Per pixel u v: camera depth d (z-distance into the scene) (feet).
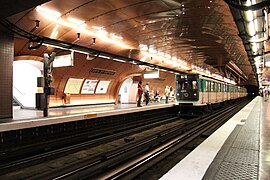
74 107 58.18
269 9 23.86
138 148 25.64
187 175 11.16
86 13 33.01
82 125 35.68
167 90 72.28
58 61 43.24
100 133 36.73
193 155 14.55
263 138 20.80
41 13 31.07
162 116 58.90
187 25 40.50
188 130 41.04
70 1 28.45
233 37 47.55
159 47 59.11
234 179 11.01
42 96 32.55
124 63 70.49
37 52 44.68
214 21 37.81
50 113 38.34
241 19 27.25
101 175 18.38
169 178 10.77
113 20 36.91
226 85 94.12
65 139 30.99
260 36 31.94
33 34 35.22
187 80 59.36
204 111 62.64
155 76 70.23
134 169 20.33
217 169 12.19
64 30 39.19
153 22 38.70
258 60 55.01
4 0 21.26
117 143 32.86
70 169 19.27
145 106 55.72
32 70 52.26
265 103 83.97
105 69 66.33
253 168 12.53
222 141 19.01
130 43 53.42
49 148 28.53
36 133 28.84
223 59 81.51
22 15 30.19
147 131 42.37
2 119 30.27
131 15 35.01
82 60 56.13
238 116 39.06
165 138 32.53
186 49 62.75
